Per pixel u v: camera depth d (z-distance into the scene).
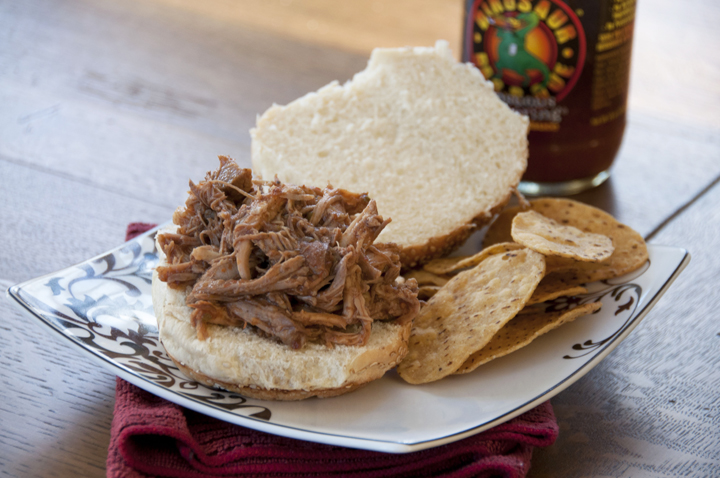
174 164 0.67
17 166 0.65
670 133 0.69
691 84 0.75
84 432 0.52
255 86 0.74
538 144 0.62
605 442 0.52
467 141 0.61
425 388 0.52
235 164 0.53
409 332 0.53
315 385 0.51
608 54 0.61
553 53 0.61
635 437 0.52
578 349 0.53
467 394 0.52
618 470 0.51
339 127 0.62
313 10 0.85
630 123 0.70
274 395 0.52
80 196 0.64
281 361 0.51
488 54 0.62
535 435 0.51
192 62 0.76
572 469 0.51
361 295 0.52
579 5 0.60
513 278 0.54
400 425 0.50
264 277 0.51
